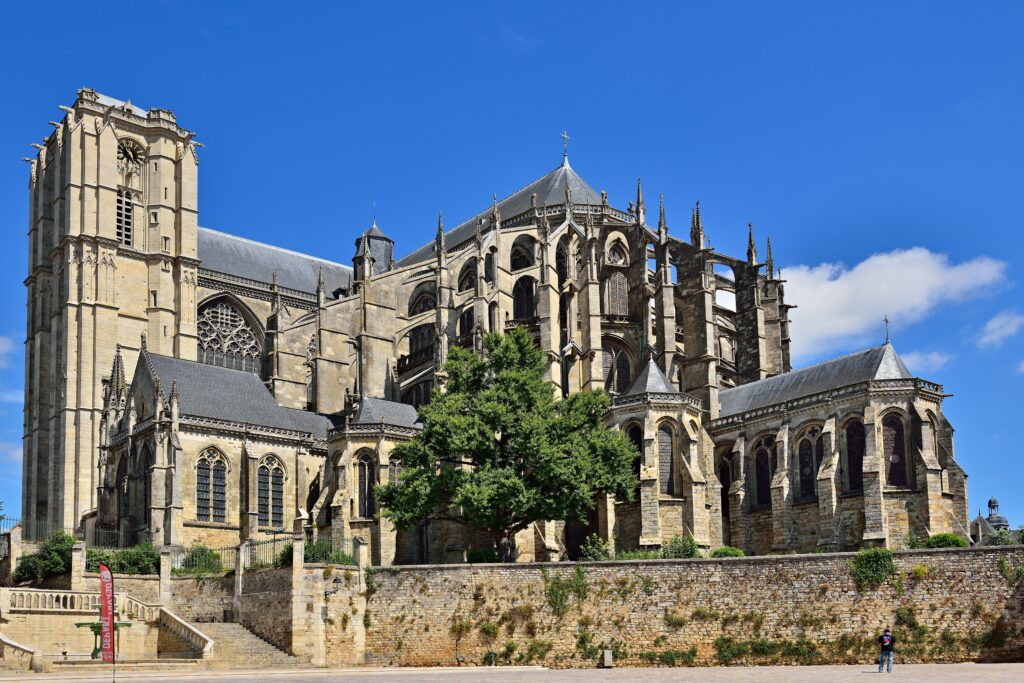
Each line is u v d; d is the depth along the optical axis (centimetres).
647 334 11031
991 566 6806
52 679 5306
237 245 14475
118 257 12631
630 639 7219
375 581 7612
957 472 8912
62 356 12275
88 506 11700
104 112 12838
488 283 11531
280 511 10169
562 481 8425
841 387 9288
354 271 15562
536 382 8969
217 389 10412
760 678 5553
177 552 8975
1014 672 5747
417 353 11775
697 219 11475
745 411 10244
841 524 9062
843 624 6956
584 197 13738
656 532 9200
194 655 7050
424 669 6956
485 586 7481
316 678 5812
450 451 8669
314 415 11056
